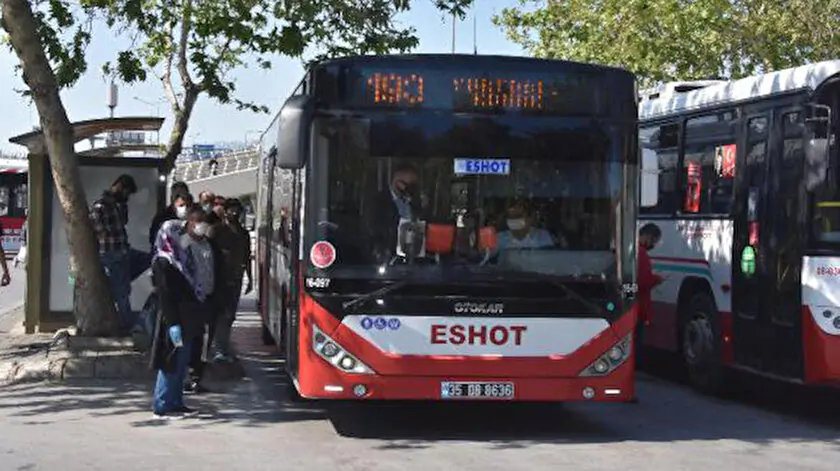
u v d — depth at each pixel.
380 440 9.13
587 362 8.80
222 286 10.34
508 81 8.98
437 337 8.69
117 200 13.13
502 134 8.92
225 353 12.44
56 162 12.21
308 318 8.70
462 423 10.06
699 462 8.40
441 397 8.66
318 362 8.66
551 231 8.88
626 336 8.90
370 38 14.85
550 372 8.76
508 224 8.84
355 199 8.76
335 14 14.69
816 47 19.75
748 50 21.17
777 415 10.89
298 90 10.39
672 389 12.66
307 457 8.38
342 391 8.63
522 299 8.76
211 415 10.13
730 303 11.44
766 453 8.84
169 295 9.77
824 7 19.47
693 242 12.39
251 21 14.78
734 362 11.34
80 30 14.14
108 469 7.86
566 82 9.05
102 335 12.62
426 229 8.77
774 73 10.90
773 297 10.49
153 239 12.40
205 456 8.36
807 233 9.89
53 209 14.71
